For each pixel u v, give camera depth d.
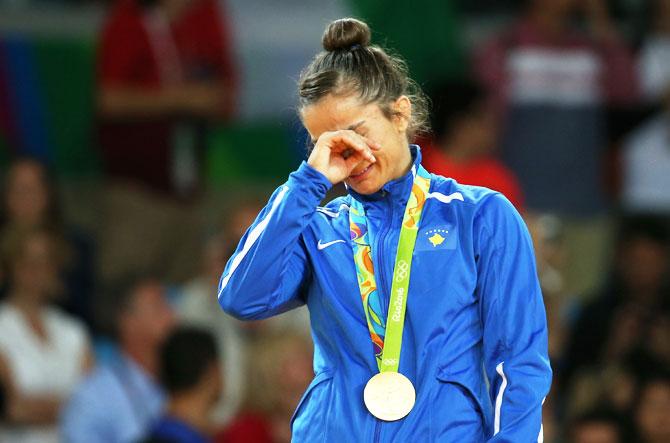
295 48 37.22
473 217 13.34
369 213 13.64
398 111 13.29
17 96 36.03
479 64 35.69
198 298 30.75
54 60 36.28
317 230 13.70
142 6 34.56
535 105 35.53
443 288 13.12
